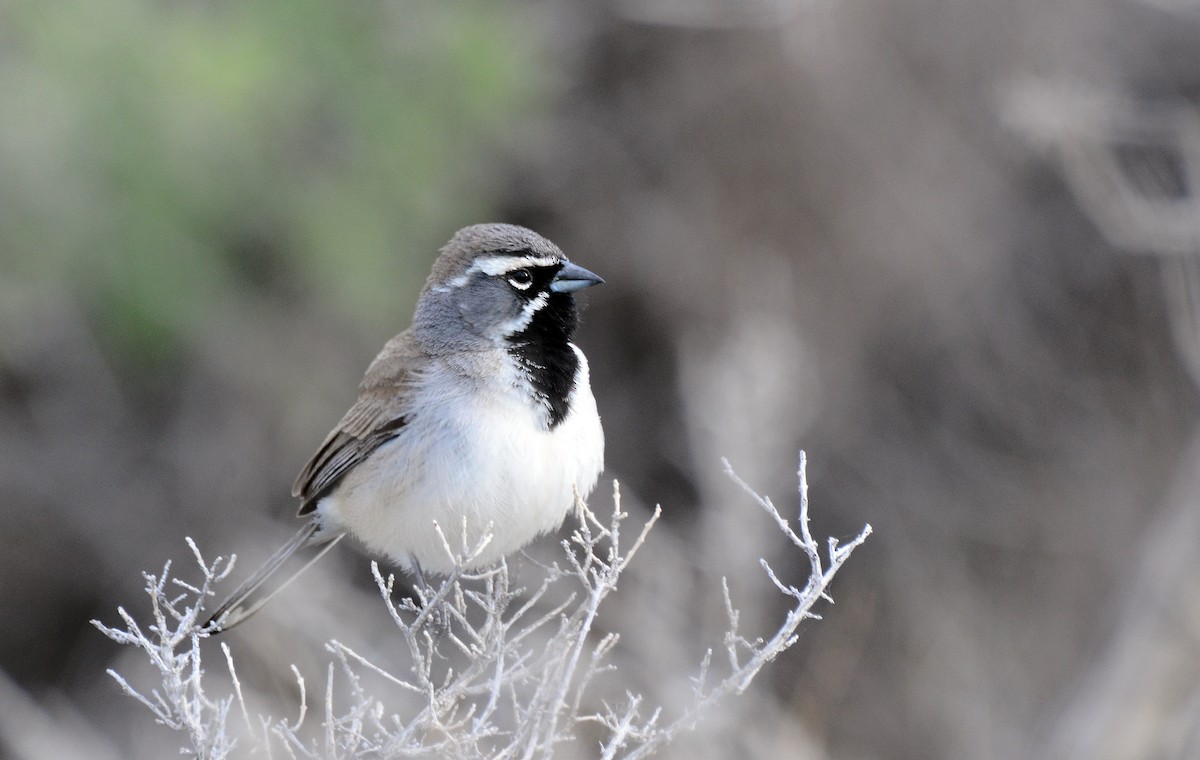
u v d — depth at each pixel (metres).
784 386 14.14
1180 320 15.58
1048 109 14.20
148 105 14.48
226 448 15.84
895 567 16.52
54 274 14.72
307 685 11.73
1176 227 14.03
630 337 16.78
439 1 15.52
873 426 17.03
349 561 14.24
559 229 16.64
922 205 16.59
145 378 15.90
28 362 15.66
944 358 17.16
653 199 16.59
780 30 16.19
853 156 16.45
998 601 17.05
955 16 16.22
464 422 8.82
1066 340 17.81
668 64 16.59
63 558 16.11
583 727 11.23
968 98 16.47
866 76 16.38
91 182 14.58
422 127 15.18
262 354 15.45
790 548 15.38
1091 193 14.38
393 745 6.62
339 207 14.90
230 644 13.03
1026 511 17.14
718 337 16.27
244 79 14.40
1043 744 15.42
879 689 15.81
